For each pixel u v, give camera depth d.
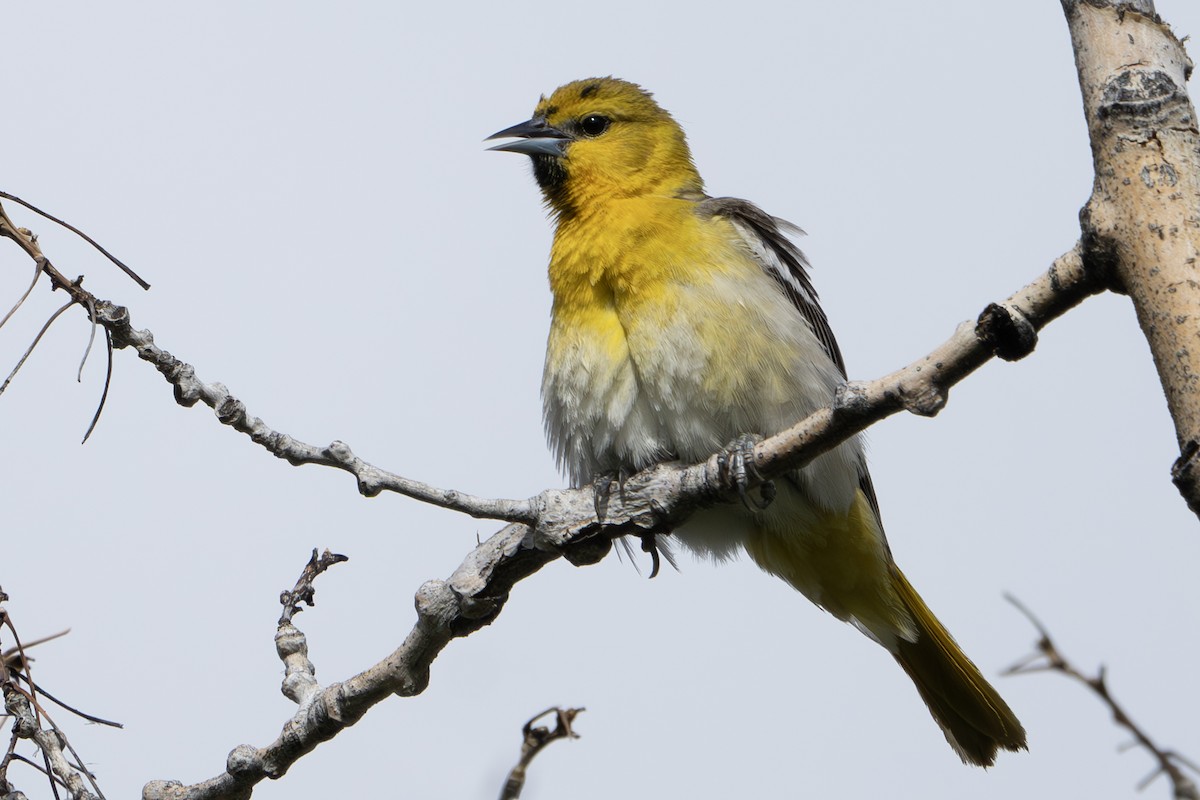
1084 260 6.92
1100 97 6.79
